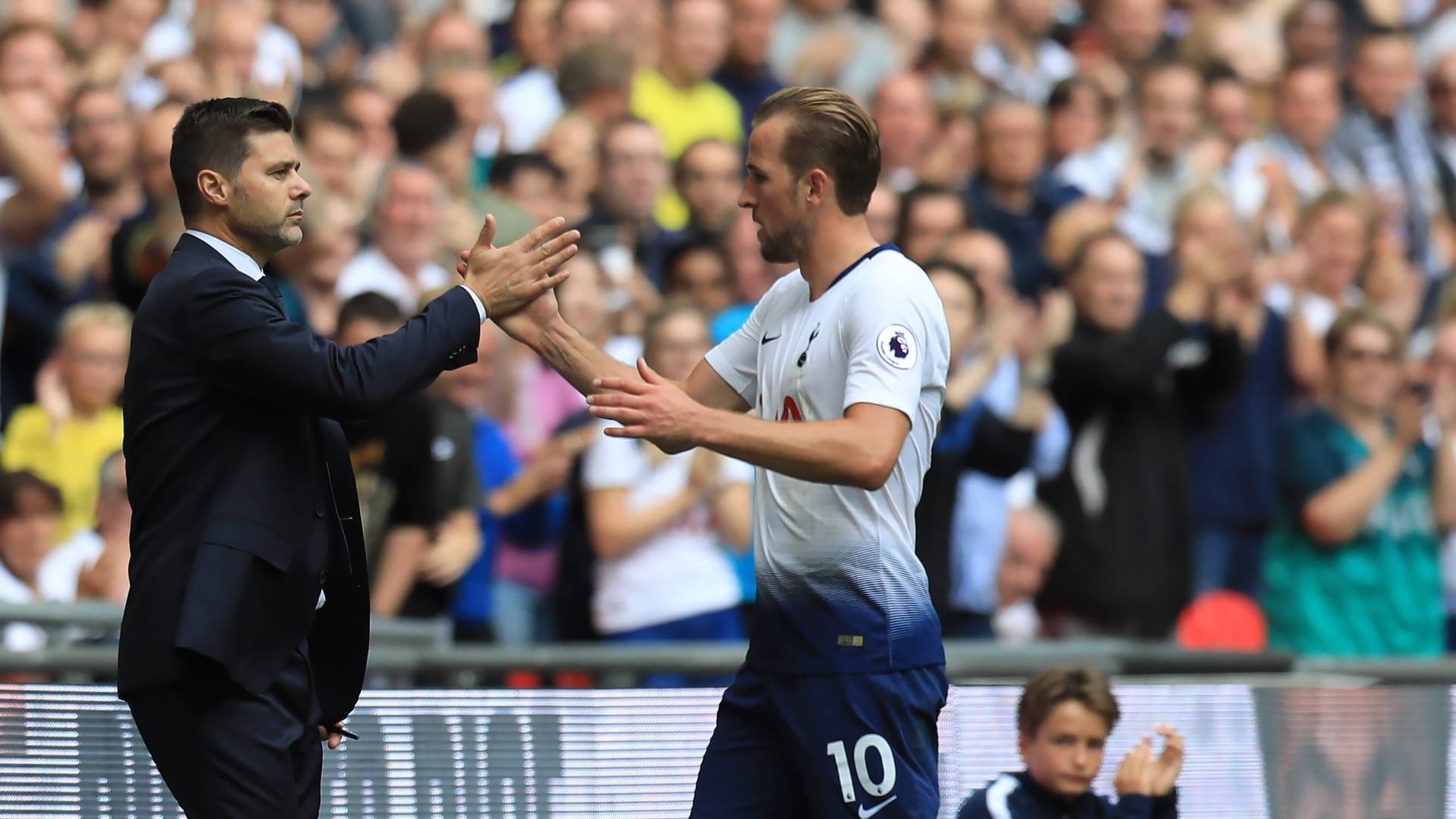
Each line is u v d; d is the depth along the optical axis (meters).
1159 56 34.34
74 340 22.53
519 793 17.17
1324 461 25.77
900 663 14.12
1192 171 31.25
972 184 29.61
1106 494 24.53
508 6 34.41
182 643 13.16
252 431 13.66
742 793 14.51
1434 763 19.27
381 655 17.42
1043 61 35.59
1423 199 34.81
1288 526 26.11
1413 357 29.33
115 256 23.72
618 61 28.64
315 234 23.30
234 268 13.70
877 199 26.38
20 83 27.98
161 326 13.59
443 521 20.89
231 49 27.95
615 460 22.14
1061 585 24.56
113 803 16.42
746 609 22.39
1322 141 34.47
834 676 14.06
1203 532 25.88
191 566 13.48
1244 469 25.91
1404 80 34.94
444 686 17.53
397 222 24.05
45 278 24.86
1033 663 19.19
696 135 30.53
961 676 18.92
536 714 17.28
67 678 16.55
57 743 16.39
